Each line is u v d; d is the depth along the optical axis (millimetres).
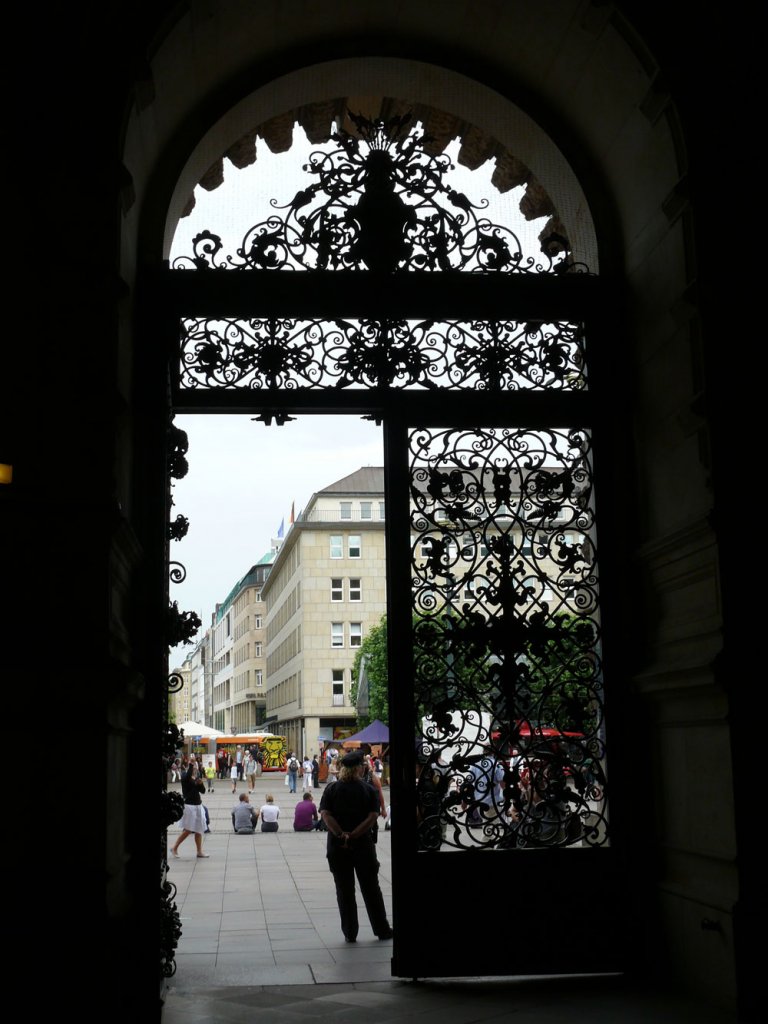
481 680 6406
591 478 6598
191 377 6383
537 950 6133
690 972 5695
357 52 6863
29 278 5098
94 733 4691
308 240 6637
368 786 8109
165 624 5961
